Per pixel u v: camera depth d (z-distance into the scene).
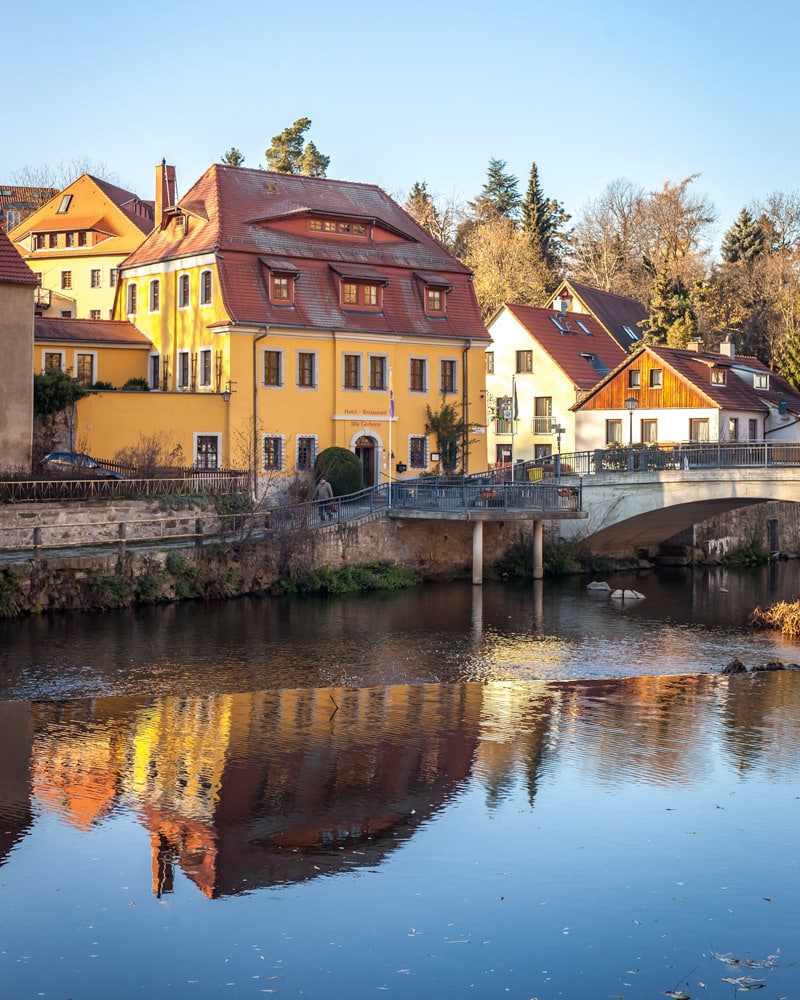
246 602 40.12
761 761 21.67
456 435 56.28
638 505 50.38
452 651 32.72
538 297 96.50
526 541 50.75
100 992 13.41
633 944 14.57
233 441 50.06
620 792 19.86
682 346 76.06
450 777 20.62
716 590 47.19
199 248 52.38
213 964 14.05
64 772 20.73
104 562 37.16
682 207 102.94
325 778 20.53
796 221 108.88
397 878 16.38
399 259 56.84
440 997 13.38
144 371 55.94
